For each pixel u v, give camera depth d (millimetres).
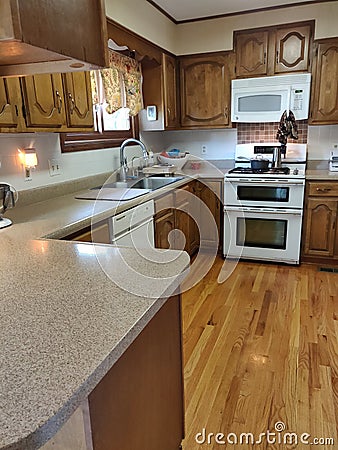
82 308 872
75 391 604
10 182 2158
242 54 3582
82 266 1155
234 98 3648
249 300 2715
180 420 1398
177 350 1307
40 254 1298
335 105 3373
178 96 3938
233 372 1904
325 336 2209
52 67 1123
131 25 2920
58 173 2590
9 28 738
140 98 3518
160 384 1167
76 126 2266
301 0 3244
